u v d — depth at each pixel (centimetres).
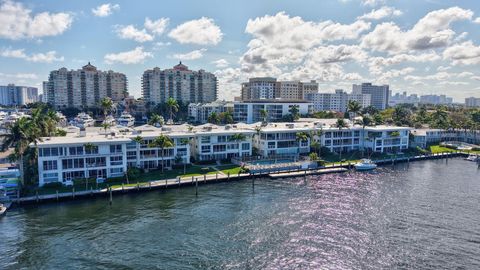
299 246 4975
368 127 13700
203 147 10206
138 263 4438
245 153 10962
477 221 5981
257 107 19775
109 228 5506
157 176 8500
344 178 9250
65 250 4750
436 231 5528
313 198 7262
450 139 16325
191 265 4409
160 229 5497
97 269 4284
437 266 4425
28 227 5500
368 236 5334
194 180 8212
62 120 17800
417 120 19288
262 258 4612
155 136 9194
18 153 7162
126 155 8744
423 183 8731
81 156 7681
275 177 9144
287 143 11738
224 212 6319
